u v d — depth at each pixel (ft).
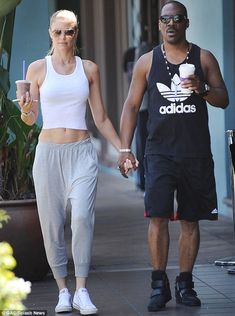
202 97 31.12
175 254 42.73
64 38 30.55
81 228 30.81
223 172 52.75
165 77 31.22
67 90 30.50
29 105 29.94
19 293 18.72
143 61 31.76
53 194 30.86
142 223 53.31
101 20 84.12
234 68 51.83
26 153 36.78
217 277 37.32
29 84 29.96
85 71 31.04
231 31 51.67
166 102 31.27
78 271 31.35
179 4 31.17
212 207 31.94
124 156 31.76
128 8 75.97
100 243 46.93
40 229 36.22
